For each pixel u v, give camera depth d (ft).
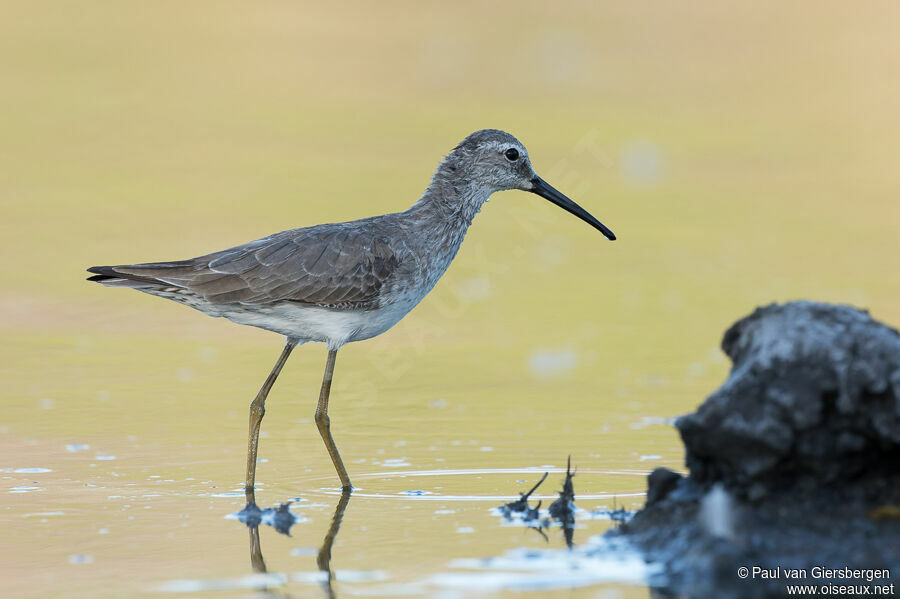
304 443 38.63
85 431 39.11
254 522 30.63
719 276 61.52
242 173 76.28
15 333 52.16
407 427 40.37
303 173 76.07
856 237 67.82
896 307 54.60
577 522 30.25
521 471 35.35
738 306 57.11
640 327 54.39
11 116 88.17
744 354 28.12
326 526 30.27
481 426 40.37
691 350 50.85
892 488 26.43
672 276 61.93
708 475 28.14
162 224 66.18
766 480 26.53
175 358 49.39
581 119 89.71
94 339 51.88
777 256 64.64
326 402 36.14
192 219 66.95
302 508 31.83
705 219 71.41
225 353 50.44
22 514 31.14
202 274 35.50
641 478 34.42
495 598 24.86
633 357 49.88
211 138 84.64
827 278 60.49
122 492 33.19
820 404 25.96
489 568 26.71
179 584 26.02
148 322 55.06
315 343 52.75
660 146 85.51
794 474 26.66
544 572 26.35
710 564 25.31
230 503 32.42
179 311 57.21
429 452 37.45
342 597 25.05
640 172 80.33
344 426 40.50
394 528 30.01
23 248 62.64
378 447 38.06
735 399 26.48
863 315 27.27
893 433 25.53
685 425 26.94
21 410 41.34
